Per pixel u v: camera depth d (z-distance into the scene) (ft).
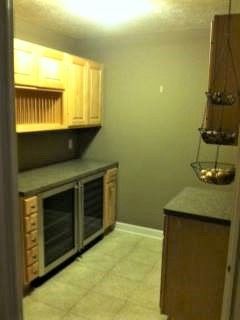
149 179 12.46
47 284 9.04
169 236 6.78
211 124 6.56
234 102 6.25
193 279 6.73
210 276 6.57
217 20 6.26
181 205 7.01
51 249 9.36
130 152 12.64
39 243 8.69
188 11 8.75
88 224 11.25
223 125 6.48
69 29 11.01
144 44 11.68
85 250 11.30
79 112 11.28
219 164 10.82
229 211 6.63
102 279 9.38
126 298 8.45
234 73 6.28
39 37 10.69
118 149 12.84
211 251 6.46
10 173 2.63
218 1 7.83
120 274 9.69
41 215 8.68
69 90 10.61
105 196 12.10
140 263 10.41
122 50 12.09
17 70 8.36
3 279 2.70
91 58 12.69
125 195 13.00
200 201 7.34
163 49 11.41
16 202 2.73
